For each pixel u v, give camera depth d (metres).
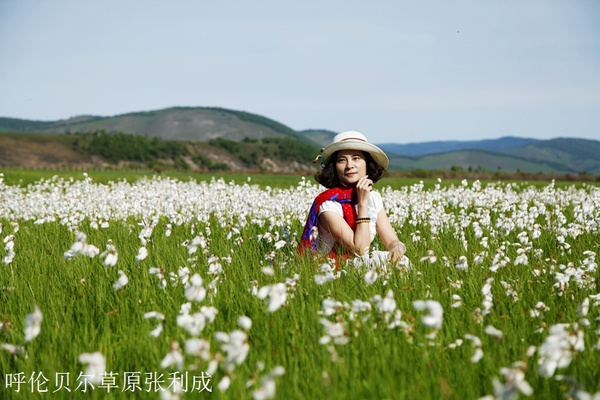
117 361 3.60
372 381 2.92
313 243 5.88
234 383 3.03
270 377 2.47
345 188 6.09
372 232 5.95
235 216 10.16
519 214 8.42
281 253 5.72
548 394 2.95
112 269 5.49
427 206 10.04
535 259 6.06
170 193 13.29
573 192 17.38
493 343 3.61
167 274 5.28
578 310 3.62
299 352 3.46
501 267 5.33
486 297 3.98
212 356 2.76
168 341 3.59
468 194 13.02
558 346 2.71
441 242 7.42
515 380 2.32
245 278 5.01
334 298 4.36
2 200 13.70
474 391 3.05
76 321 4.33
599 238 7.27
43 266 5.86
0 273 5.60
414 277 4.90
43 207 11.28
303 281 4.73
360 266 5.23
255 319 3.99
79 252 3.84
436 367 3.25
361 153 6.01
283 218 9.46
